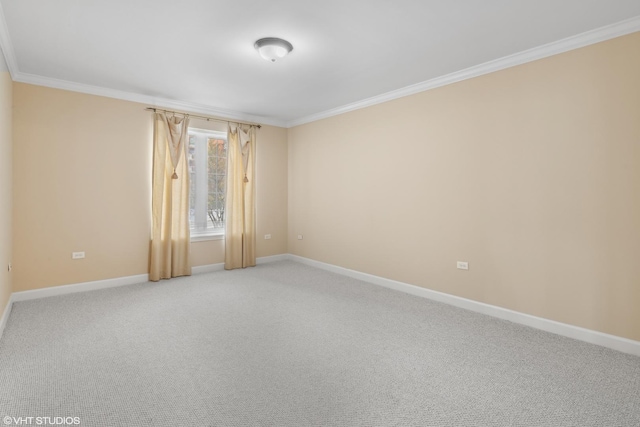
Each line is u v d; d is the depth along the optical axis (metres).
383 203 4.79
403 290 4.54
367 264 5.05
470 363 2.61
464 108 3.85
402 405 2.08
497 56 3.45
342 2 2.47
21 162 3.96
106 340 2.96
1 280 3.11
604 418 1.97
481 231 3.73
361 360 2.65
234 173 5.76
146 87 4.45
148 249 4.96
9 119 3.59
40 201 4.10
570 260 3.10
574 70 3.04
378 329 3.26
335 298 4.23
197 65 3.69
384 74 3.96
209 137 5.64
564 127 3.12
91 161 4.44
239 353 2.75
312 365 2.57
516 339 3.05
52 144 4.16
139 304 3.93
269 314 3.65
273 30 2.90
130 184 4.76
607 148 2.88
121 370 2.46
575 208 3.06
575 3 2.48
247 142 5.88
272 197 6.37
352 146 5.24
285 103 5.20
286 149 6.55
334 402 2.11
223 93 4.70
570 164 3.09
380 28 2.87
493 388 2.27
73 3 2.49
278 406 2.06
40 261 4.12
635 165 2.75
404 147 4.49
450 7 2.54
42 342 2.90
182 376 2.39
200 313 3.65
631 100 2.76
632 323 2.78
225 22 2.77
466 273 3.87
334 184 5.57
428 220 4.24
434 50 3.30
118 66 3.72
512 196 3.48
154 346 2.86
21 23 2.79
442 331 3.22
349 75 3.98
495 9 2.57
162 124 4.95
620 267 2.83
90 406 2.04
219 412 2.00
